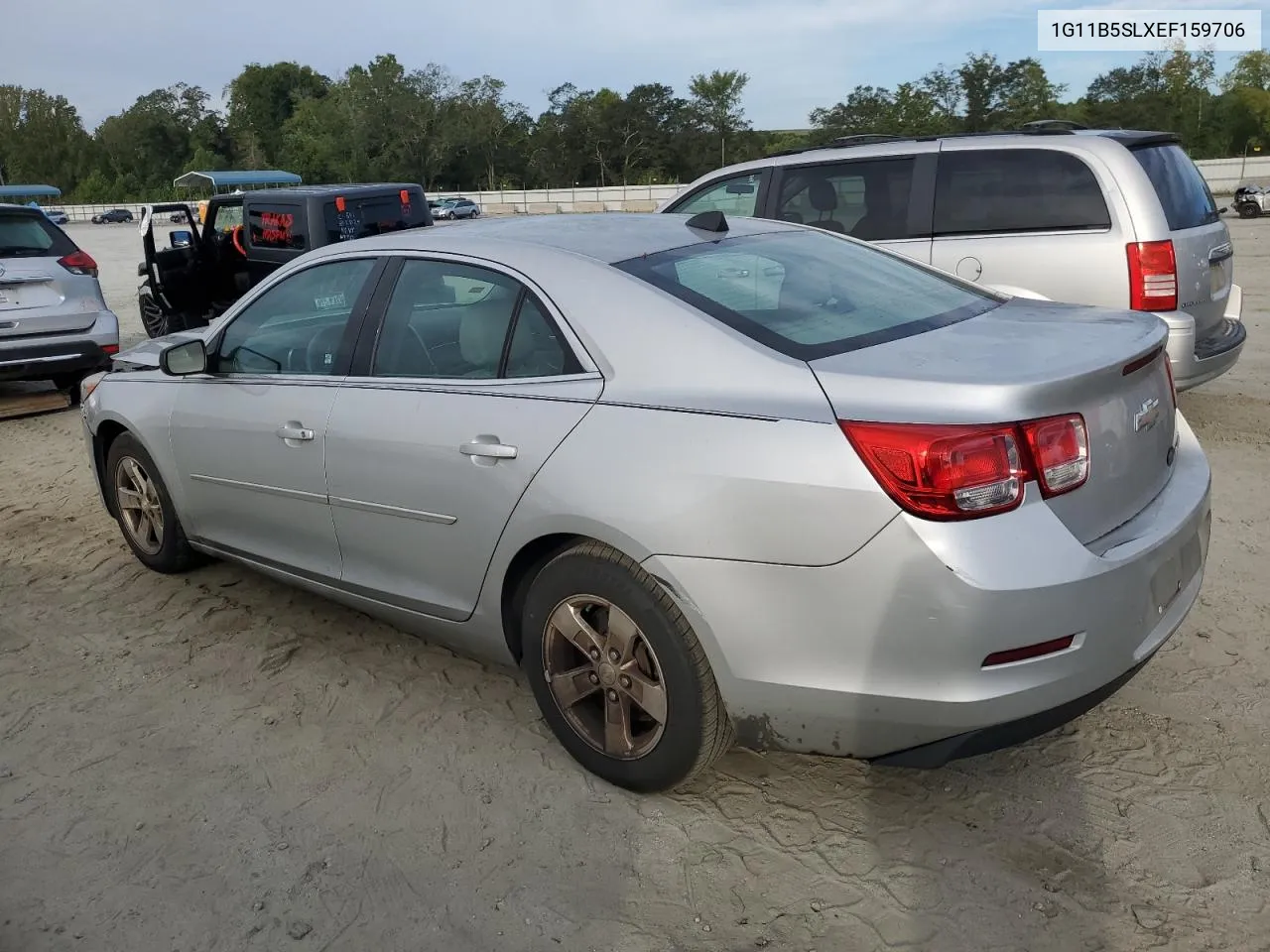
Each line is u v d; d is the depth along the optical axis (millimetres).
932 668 2348
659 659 2705
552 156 90875
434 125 91250
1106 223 5742
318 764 3211
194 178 19734
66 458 7266
